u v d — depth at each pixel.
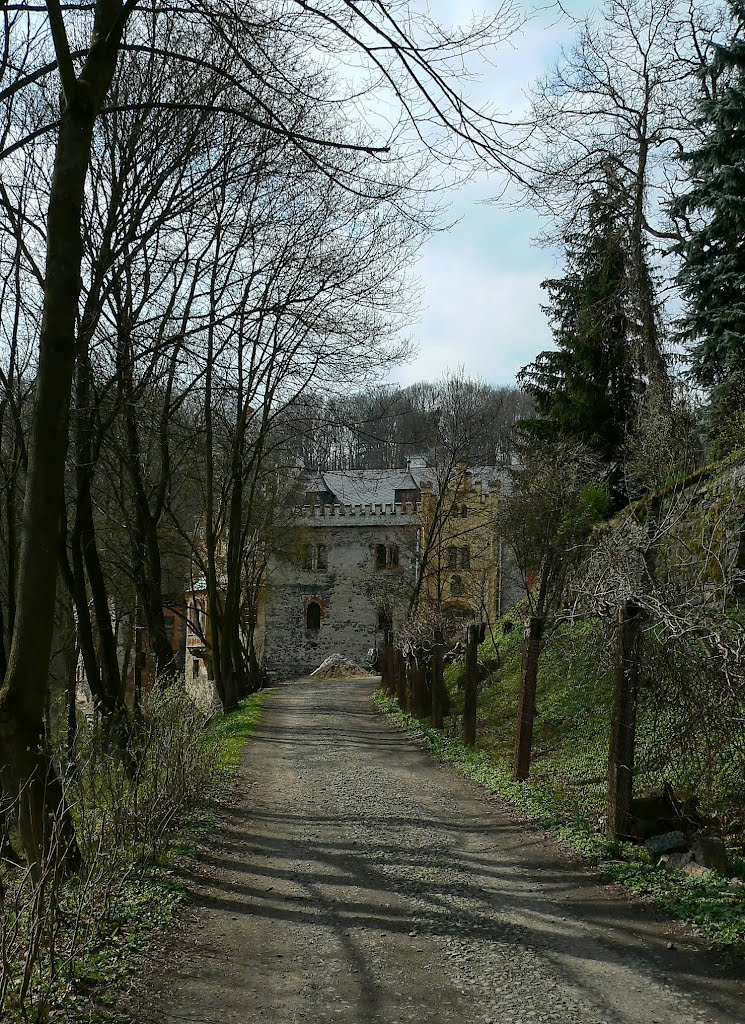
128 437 17.44
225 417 25.34
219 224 17.27
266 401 25.95
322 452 33.50
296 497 43.91
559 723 13.88
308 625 54.69
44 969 4.94
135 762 9.29
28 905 5.43
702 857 6.89
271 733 18.48
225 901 6.72
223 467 27.91
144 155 14.55
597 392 28.39
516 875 7.36
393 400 31.09
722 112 19.20
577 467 21.56
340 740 17.09
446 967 5.39
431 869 7.61
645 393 23.52
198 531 32.22
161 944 5.68
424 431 36.31
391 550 53.50
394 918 6.33
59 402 6.98
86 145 7.25
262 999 4.94
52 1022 4.36
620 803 7.92
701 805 8.19
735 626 7.52
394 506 54.44
